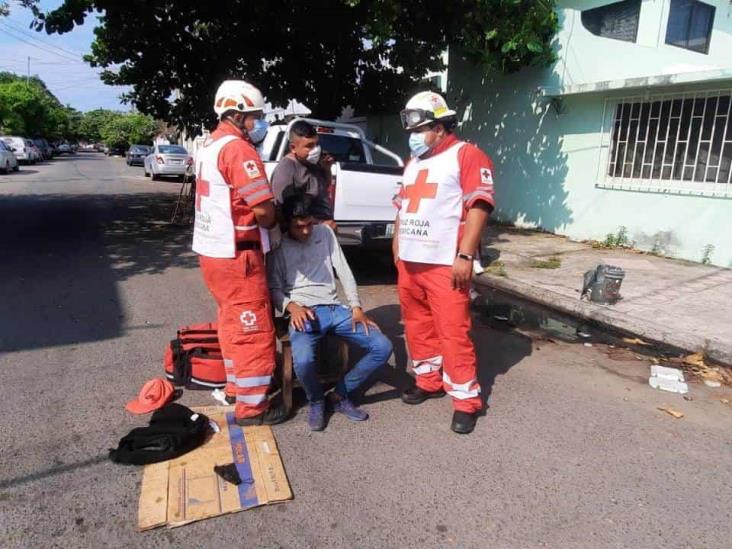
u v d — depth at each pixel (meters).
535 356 4.68
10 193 15.83
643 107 8.34
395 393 3.91
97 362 4.21
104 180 21.50
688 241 7.90
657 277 6.93
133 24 10.27
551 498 2.75
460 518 2.59
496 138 10.84
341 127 7.23
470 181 3.14
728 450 3.26
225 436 3.19
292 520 2.54
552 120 9.67
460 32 8.86
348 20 9.25
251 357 3.22
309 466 2.97
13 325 4.99
